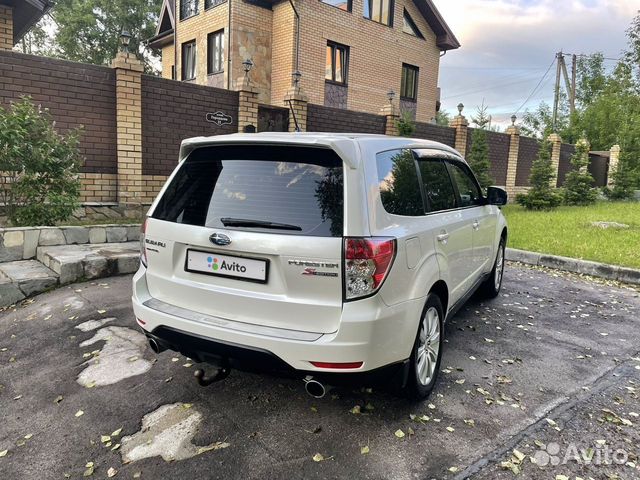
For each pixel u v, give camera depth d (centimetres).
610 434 277
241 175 278
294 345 241
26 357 380
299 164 265
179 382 331
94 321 439
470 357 380
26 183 600
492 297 549
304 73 1570
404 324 265
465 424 283
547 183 1409
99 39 2938
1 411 304
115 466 248
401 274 263
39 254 599
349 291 240
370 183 261
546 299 551
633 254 732
